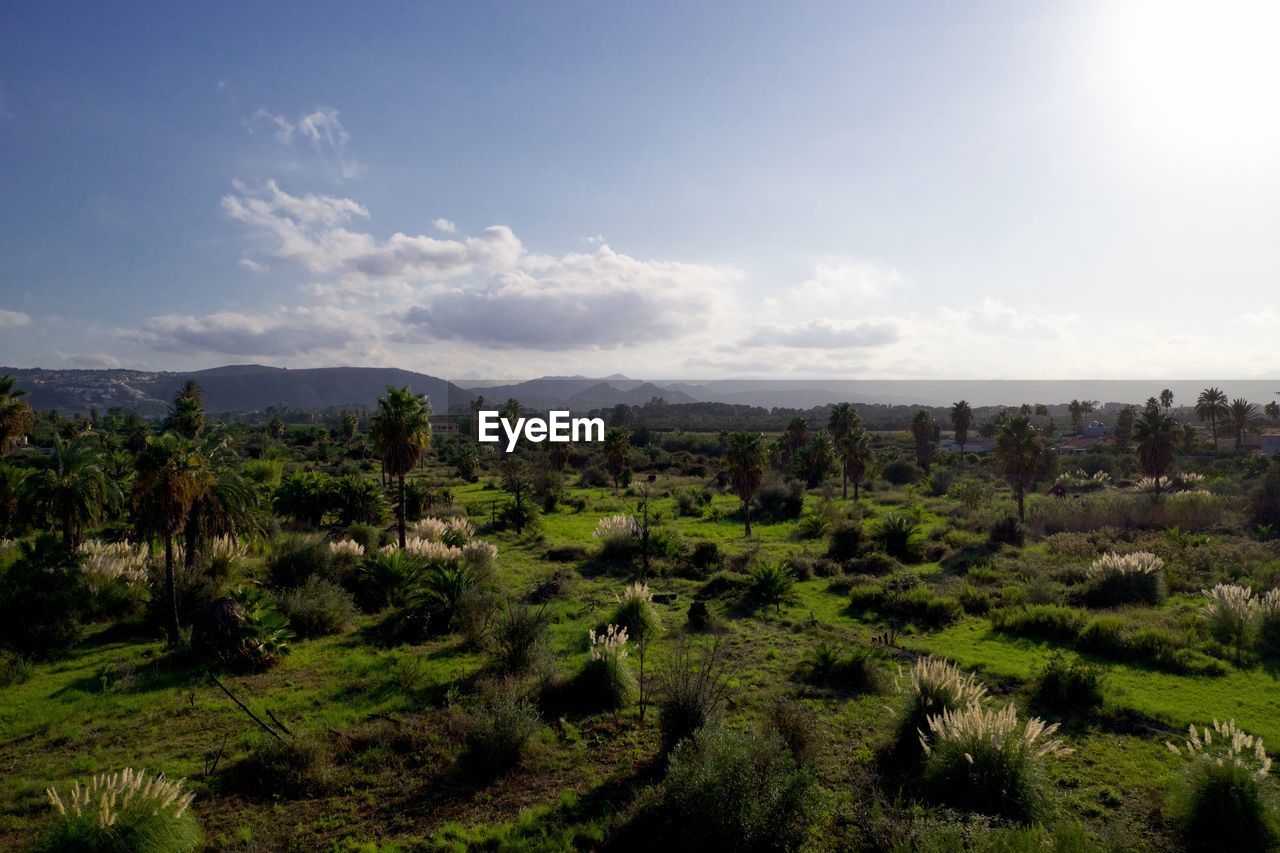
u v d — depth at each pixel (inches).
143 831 345.1
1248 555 1136.8
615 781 455.5
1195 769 409.1
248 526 857.5
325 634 800.3
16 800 430.0
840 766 475.8
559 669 647.8
